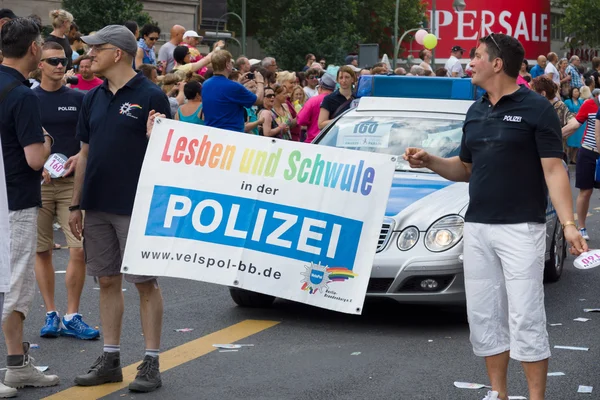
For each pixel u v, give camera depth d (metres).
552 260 10.43
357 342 7.71
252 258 6.29
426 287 7.97
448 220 8.05
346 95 13.51
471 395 6.28
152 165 6.30
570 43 65.12
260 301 8.95
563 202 5.42
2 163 5.50
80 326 7.84
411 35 68.88
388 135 9.38
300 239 6.29
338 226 6.28
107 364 6.54
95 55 6.47
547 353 5.53
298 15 57.28
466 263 5.70
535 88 12.05
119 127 6.44
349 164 6.29
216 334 7.94
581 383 6.59
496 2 67.88
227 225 6.30
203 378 6.67
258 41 68.56
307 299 6.29
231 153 6.33
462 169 5.92
